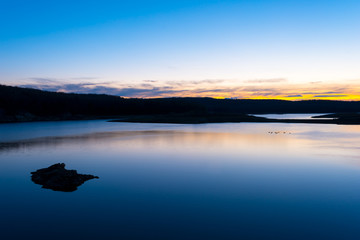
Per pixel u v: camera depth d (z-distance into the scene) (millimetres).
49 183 14711
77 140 34531
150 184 15047
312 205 12008
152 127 59344
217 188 14336
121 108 129750
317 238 9234
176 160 21594
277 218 10734
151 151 25922
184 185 14852
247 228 9938
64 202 12406
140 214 11125
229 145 29828
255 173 17422
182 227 10016
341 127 56688
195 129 52656
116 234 9516
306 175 16891
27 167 19031
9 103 100438
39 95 119062
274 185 14859
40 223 10359
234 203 12273
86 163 20438
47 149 27062
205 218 10750
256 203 12258
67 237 9328
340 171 17859
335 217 10805
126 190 14016
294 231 9719
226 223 10328
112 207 11812
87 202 12383
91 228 9953
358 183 15180
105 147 28438
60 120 97875
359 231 9695
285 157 22734
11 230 9805
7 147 28391
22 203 12281
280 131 47344
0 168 18734
